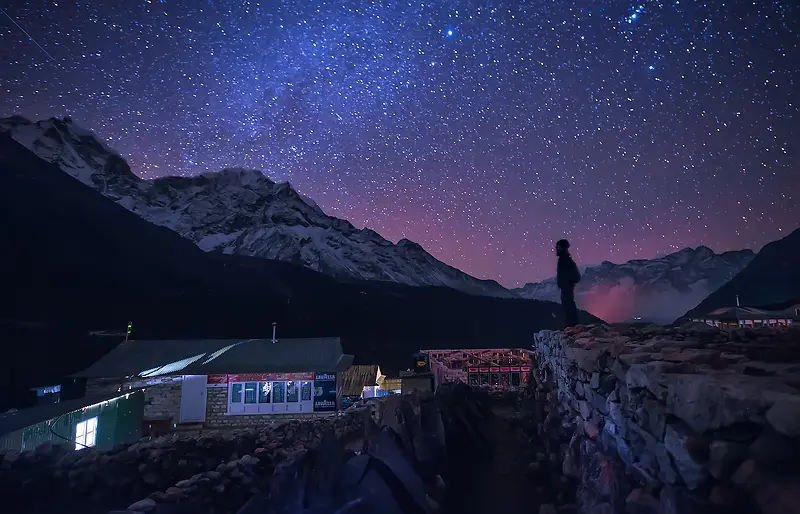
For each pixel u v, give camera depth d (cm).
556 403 925
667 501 320
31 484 643
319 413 2803
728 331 691
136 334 10581
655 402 368
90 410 1638
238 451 812
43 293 10750
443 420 861
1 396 5350
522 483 713
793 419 218
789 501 209
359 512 471
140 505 531
